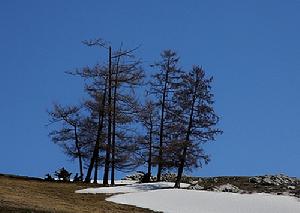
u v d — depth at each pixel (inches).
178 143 2330.2
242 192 2231.8
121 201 1895.9
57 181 2335.1
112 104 2455.7
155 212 1749.5
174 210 1785.2
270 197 2052.2
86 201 1851.6
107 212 1685.5
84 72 2454.5
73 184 2231.8
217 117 2368.4
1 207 1502.2
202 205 1876.2
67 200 1824.6
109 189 2130.9
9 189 1862.7
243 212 1815.9
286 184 2417.6
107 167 2377.0
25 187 1978.3
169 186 2319.1
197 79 2388.0
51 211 1550.2
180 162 2336.4
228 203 1921.8
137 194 2031.3
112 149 2423.7
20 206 1553.9
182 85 2422.5
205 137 2354.8
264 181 2428.6
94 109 2455.7
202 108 2356.1
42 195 1850.4
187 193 2053.4
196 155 2337.6
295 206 1923.0
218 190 2260.1
